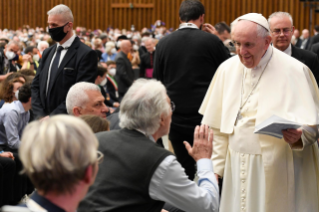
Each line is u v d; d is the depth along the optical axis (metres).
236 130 2.57
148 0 16.38
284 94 2.45
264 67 2.53
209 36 3.58
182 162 3.84
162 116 1.78
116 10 16.80
